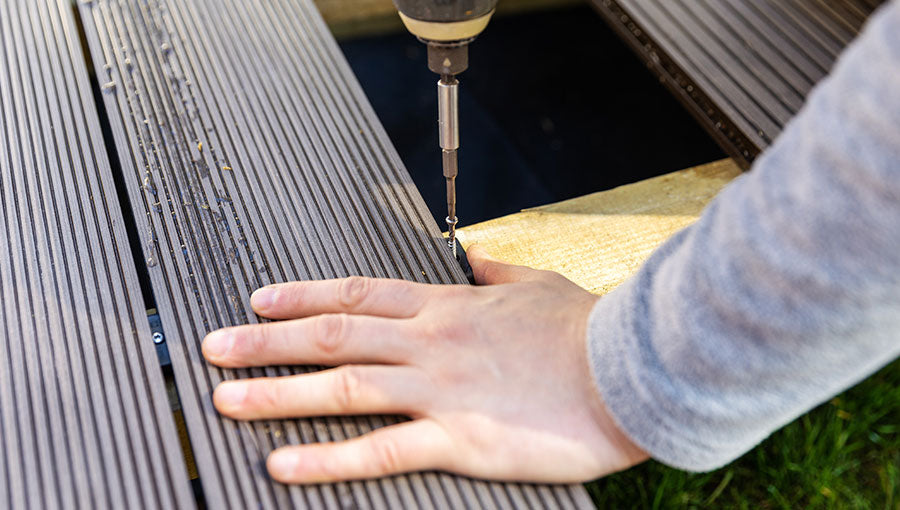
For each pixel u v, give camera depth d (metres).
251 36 0.64
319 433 0.46
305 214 0.54
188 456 0.53
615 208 0.59
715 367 0.41
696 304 0.41
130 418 0.46
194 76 0.61
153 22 0.65
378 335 0.46
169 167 0.56
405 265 0.52
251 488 0.44
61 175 0.55
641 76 0.96
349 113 0.59
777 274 0.39
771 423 0.42
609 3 0.68
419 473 0.45
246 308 0.50
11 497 0.44
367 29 0.95
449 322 0.47
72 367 0.47
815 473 0.70
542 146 0.86
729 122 0.59
